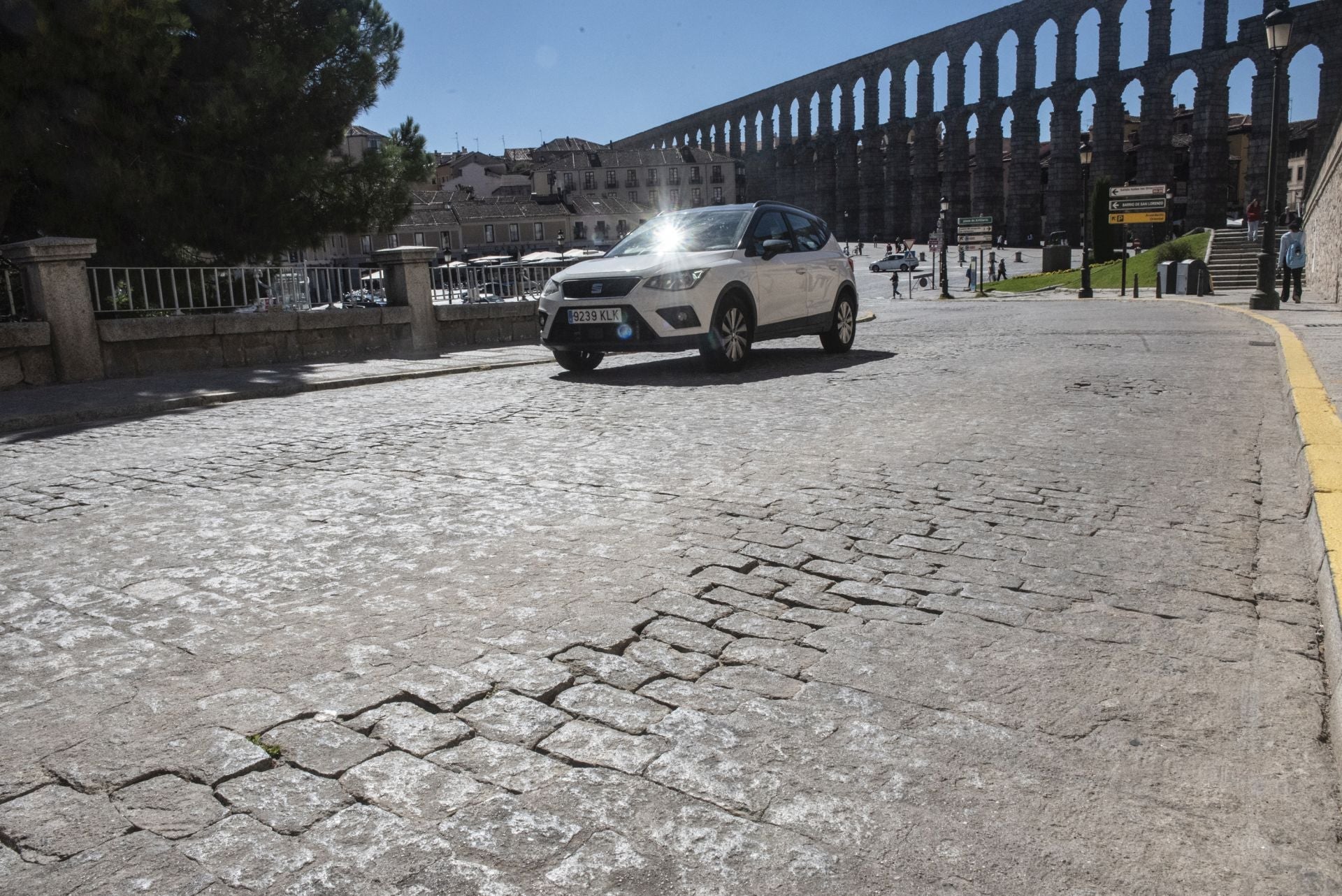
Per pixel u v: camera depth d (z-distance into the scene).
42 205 13.48
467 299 14.57
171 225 13.79
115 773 2.03
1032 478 4.61
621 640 2.71
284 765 2.05
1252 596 2.97
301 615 2.97
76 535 4.02
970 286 53.94
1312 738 2.10
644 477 4.85
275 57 14.01
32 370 9.59
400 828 1.81
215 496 4.70
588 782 1.97
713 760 2.05
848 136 104.06
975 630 2.75
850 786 1.94
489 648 2.67
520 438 6.14
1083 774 1.98
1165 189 32.94
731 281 9.15
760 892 1.62
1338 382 6.34
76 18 11.58
